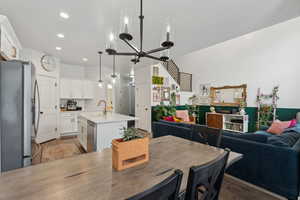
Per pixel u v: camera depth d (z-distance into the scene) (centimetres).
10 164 171
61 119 464
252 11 203
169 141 175
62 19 224
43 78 398
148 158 119
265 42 472
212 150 142
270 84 461
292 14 210
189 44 320
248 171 193
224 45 584
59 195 72
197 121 676
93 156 126
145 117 565
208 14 209
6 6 191
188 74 708
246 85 519
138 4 186
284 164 162
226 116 552
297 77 409
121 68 590
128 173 96
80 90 516
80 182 85
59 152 335
